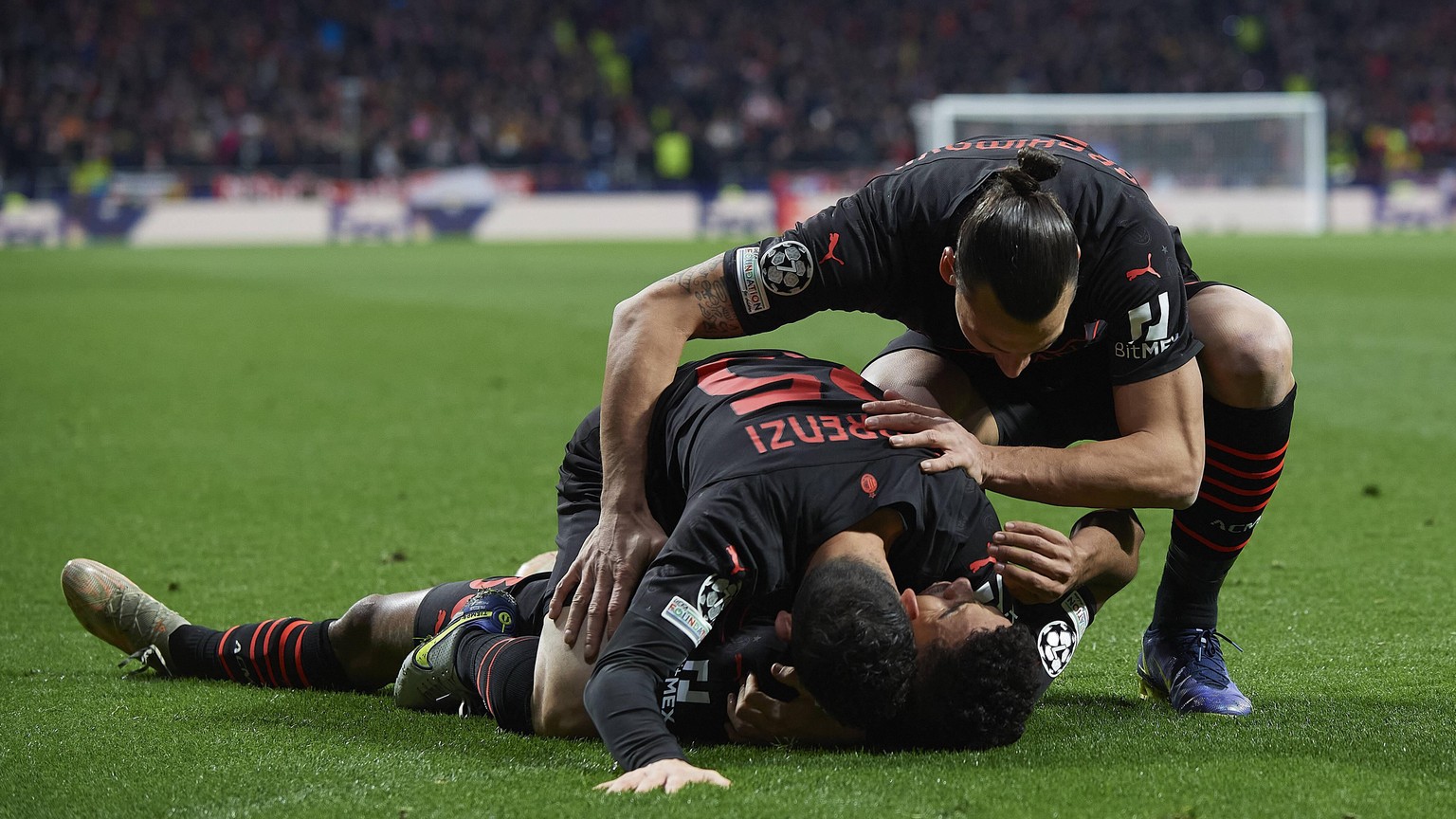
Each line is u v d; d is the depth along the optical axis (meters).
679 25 43.28
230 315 16.52
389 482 7.30
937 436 3.49
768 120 40.38
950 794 3.02
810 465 3.32
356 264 26.11
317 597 5.11
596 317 15.84
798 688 3.36
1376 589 5.11
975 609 3.31
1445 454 7.73
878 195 3.73
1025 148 3.54
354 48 41.16
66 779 3.23
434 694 3.77
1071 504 3.60
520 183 36.31
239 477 7.42
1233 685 3.88
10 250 31.27
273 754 3.39
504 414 9.52
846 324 15.31
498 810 2.96
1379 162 38.78
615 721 3.12
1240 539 3.95
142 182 34.44
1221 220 33.97
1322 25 43.72
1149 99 37.66
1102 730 3.57
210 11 40.78
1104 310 3.58
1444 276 20.45
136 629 4.18
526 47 41.84
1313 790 3.07
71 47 38.81
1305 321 14.59
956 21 44.06
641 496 3.62
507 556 5.76
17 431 8.85
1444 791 3.06
